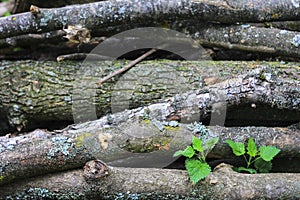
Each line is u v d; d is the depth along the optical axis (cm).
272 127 289
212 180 251
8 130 324
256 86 275
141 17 308
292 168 288
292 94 273
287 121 299
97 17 306
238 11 305
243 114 296
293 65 303
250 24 319
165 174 255
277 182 251
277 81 276
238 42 313
